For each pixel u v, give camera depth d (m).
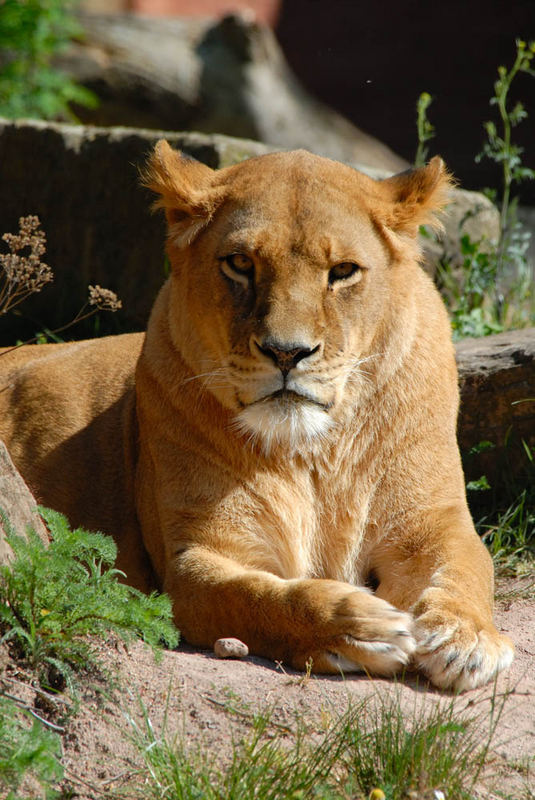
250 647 7.90
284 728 6.63
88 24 31.53
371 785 6.06
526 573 10.21
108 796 5.93
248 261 8.31
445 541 8.64
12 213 16.31
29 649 6.68
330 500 8.92
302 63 45.34
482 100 44.50
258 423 8.17
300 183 8.53
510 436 11.52
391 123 43.56
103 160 15.41
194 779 5.98
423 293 9.46
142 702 6.75
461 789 6.05
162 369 9.03
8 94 23.31
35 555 6.62
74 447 10.48
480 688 7.52
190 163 9.14
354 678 7.48
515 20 46.25
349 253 8.32
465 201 15.98
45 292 15.86
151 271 14.97
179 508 8.80
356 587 7.86
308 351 7.97
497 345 12.16
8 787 5.64
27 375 11.12
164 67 31.17
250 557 8.74
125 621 6.86
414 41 46.50
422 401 8.97
